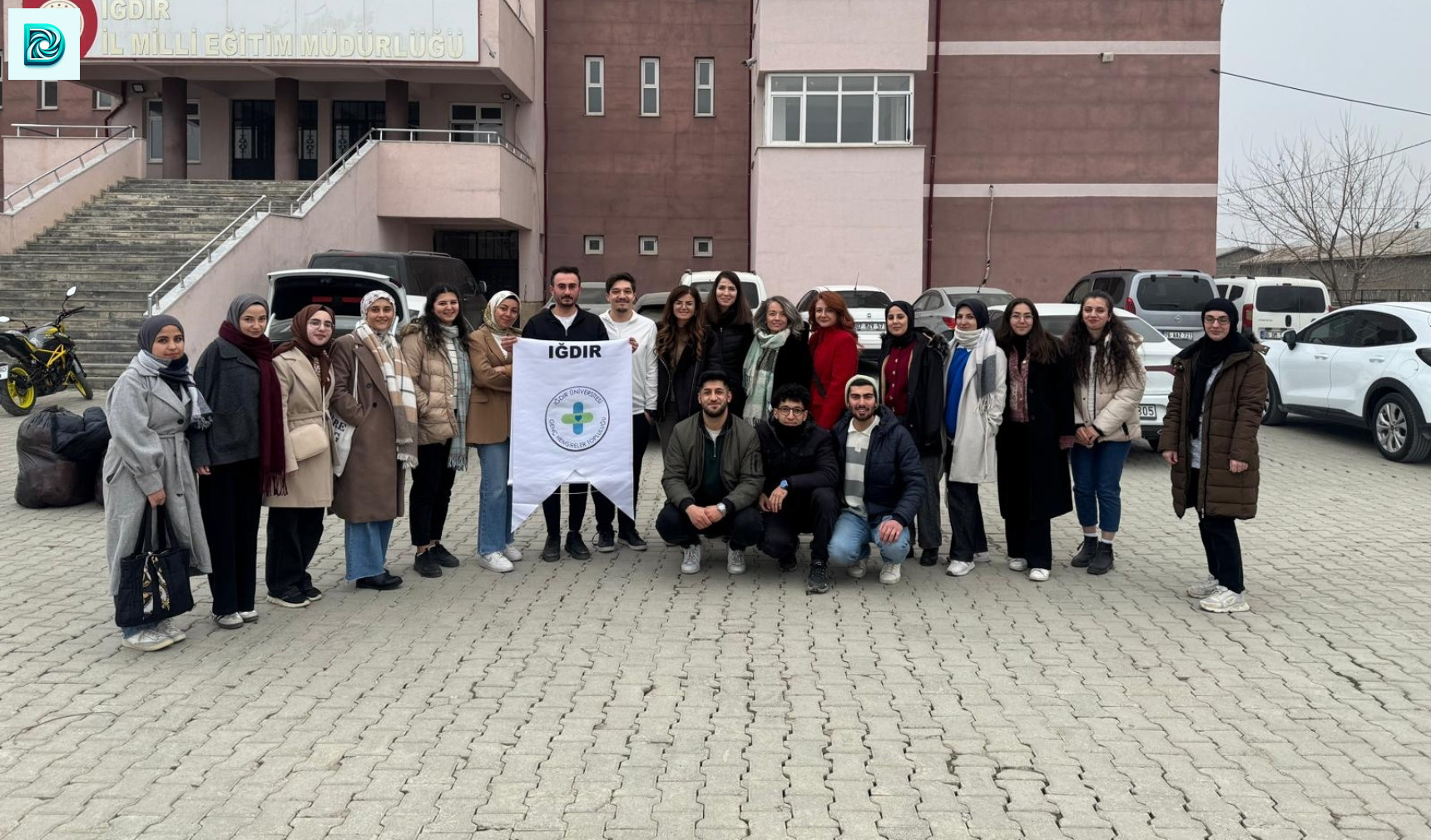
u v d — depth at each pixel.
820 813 4.52
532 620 7.18
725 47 30.27
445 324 8.08
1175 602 7.73
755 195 27.53
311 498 7.21
